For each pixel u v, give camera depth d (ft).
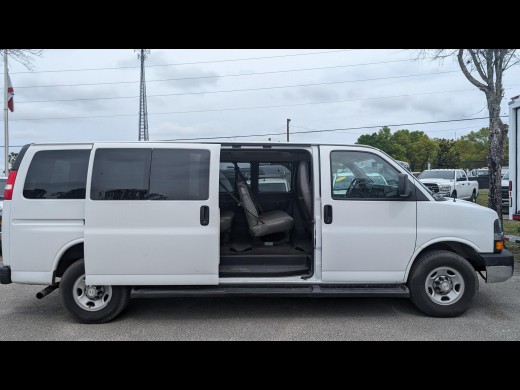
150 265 16.51
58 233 16.55
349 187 17.19
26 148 16.92
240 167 20.79
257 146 17.44
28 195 16.62
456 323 16.70
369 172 17.39
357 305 19.07
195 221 16.62
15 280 16.58
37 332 16.21
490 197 36.35
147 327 16.62
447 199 18.29
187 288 17.04
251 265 18.13
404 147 210.18
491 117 36.01
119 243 16.37
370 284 17.17
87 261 16.29
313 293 16.76
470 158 241.55
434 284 17.33
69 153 16.93
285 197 21.13
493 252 17.37
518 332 15.72
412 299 17.33
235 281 17.17
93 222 16.33
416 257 17.35
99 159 16.56
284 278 17.44
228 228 19.33
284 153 18.67
